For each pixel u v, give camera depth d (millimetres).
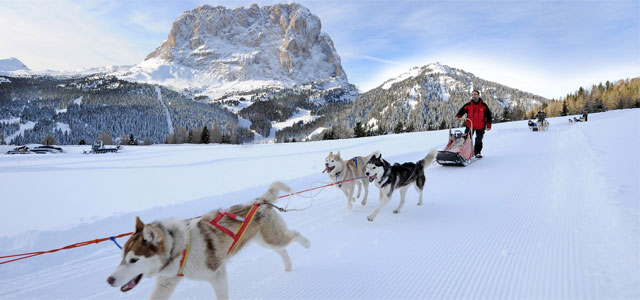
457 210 5852
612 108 79625
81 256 4398
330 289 3439
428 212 5875
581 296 2932
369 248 4387
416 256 4070
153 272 2742
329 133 82500
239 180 9641
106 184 9945
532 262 3680
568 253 3770
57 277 3840
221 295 3082
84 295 3475
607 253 3504
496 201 6195
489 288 3258
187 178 10531
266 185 8188
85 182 10477
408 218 5598
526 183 7352
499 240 4375
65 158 26328
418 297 3195
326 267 3912
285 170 11430
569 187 6496
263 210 3592
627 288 2818
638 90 77312
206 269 2986
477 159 11133
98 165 17172
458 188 7414
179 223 2939
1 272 3850
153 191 8516
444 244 4379
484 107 10578
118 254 4496
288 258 3859
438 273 3625
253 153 20188
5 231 5316
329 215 5934
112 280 2492
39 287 3617
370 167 5641
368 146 19812
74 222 5566
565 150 11477
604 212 4488
